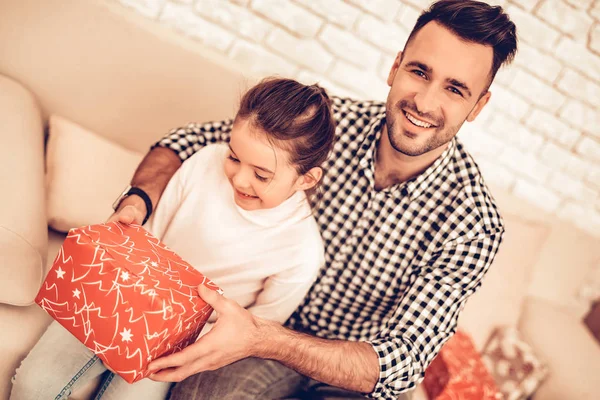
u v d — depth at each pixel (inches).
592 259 66.9
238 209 39.6
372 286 44.9
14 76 50.8
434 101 39.1
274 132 33.7
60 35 50.4
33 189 41.0
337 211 45.4
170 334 27.6
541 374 57.2
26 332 36.8
